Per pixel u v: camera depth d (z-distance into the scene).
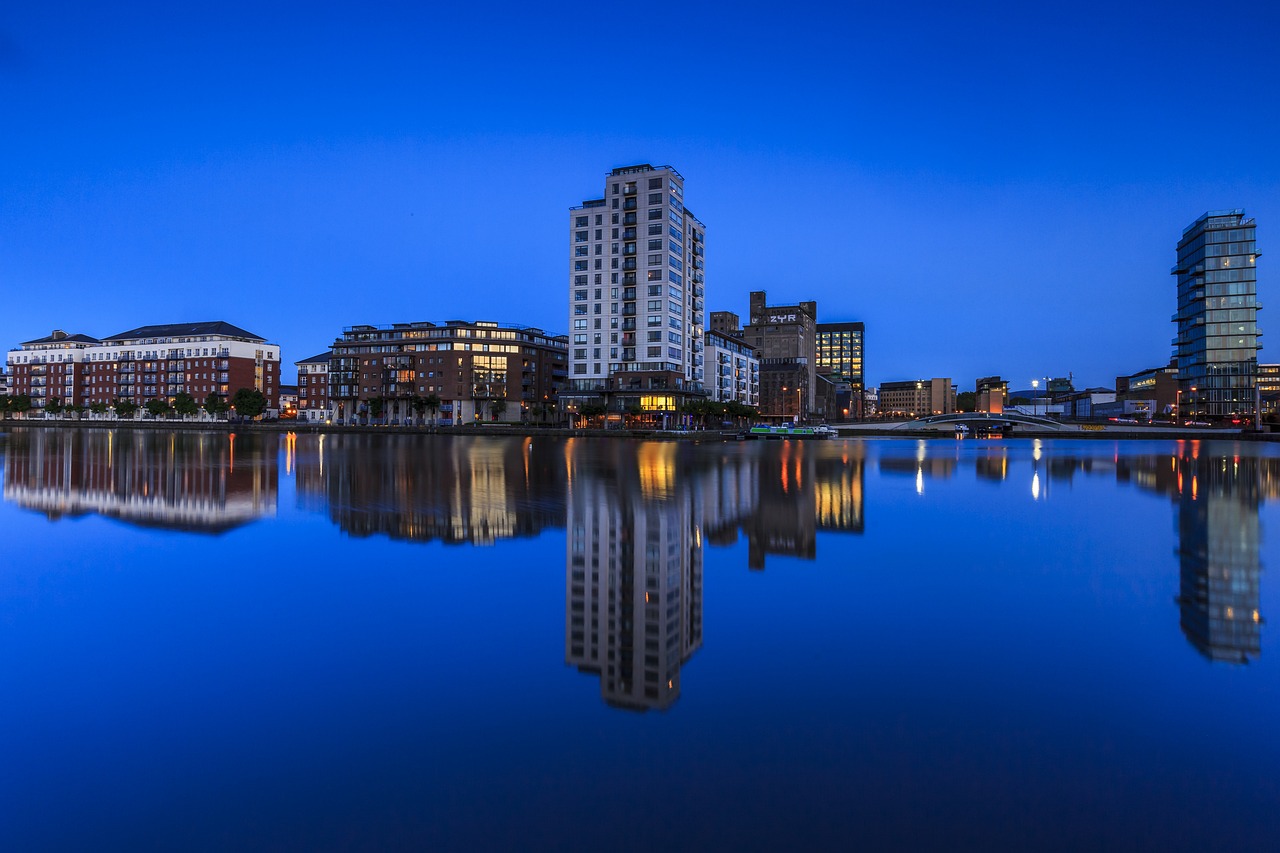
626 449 78.75
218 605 13.23
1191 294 190.25
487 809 6.70
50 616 12.54
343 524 22.84
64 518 23.92
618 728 8.23
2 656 10.54
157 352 186.50
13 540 19.91
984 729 8.23
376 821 6.52
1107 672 9.95
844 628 11.92
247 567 16.45
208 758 7.62
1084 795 6.89
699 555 17.98
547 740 7.99
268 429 148.00
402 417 158.00
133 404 179.88
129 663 10.27
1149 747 7.81
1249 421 164.25
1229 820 6.49
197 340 183.38
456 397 155.38
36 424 166.50
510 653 10.70
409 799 6.86
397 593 14.15
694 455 67.81
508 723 8.42
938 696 9.12
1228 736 8.05
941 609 13.07
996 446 101.12
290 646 10.99
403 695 9.14
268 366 194.75
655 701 8.85
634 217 136.00
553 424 158.88
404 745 7.87
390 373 160.50
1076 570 16.31
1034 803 6.76
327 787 7.07
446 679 9.67
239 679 9.67
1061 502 30.08
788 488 35.25
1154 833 6.32
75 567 16.50
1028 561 17.31
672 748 7.79
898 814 6.57
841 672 9.94
